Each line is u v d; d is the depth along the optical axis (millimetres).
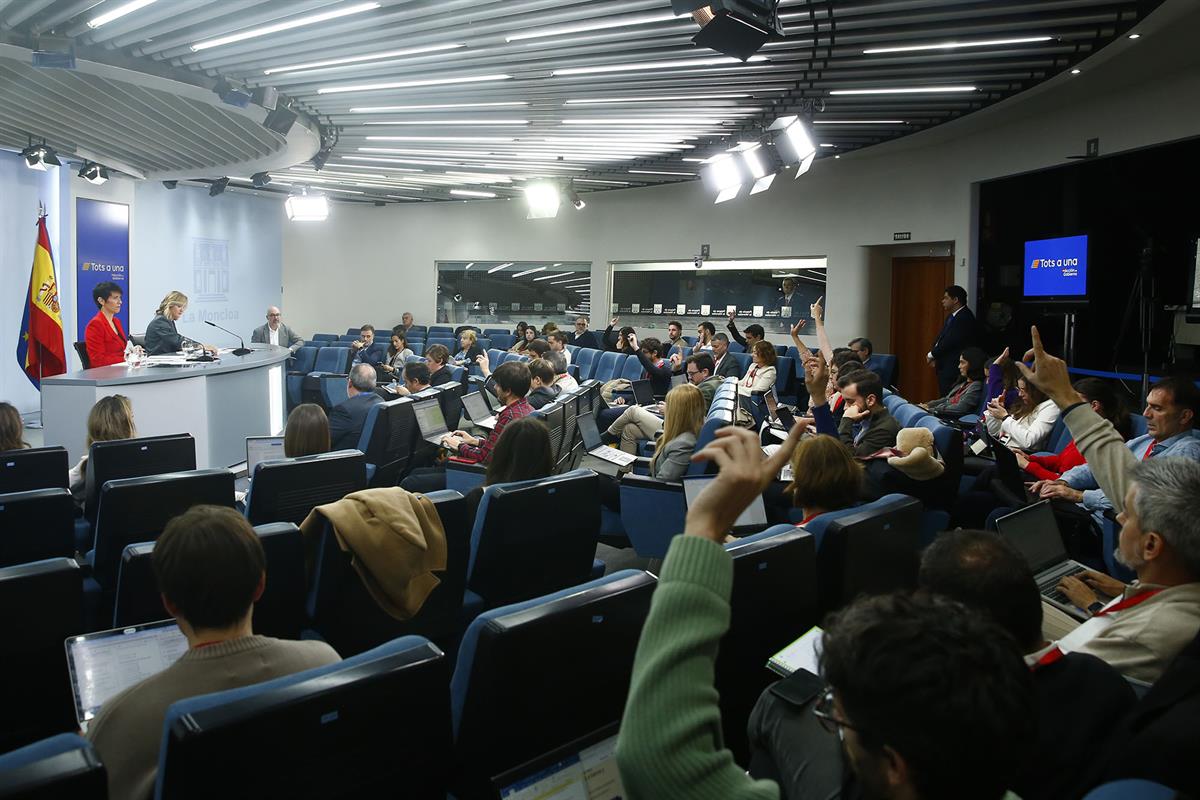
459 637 2879
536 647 1519
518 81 6629
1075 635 1711
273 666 1531
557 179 12070
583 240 13859
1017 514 2572
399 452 5324
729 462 911
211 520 1535
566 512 2881
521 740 1578
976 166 9016
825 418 4418
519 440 3078
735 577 1882
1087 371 7711
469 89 6875
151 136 8562
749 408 5570
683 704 808
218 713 1151
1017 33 5457
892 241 10211
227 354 7887
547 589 3012
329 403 9703
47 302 9484
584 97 7121
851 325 10812
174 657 1761
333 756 1270
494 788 1489
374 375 5695
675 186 12758
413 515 2531
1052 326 8922
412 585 2510
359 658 1339
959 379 7477
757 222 11789
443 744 1414
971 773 696
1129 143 6984
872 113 7965
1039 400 4840
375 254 15312
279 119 7105
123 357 7133
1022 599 1345
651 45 5539
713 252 12336
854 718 748
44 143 8570
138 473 3809
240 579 1518
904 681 710
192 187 12992
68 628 2055
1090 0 4844
